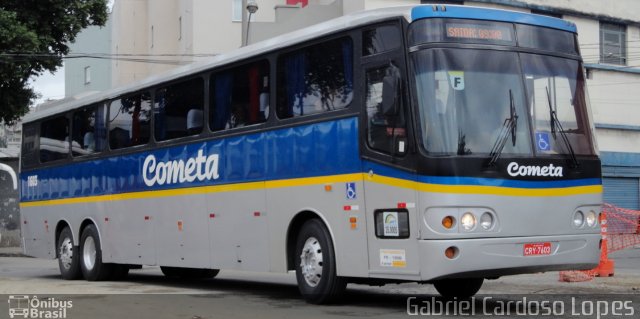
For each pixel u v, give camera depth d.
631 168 35.00
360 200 10.13
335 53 10.72
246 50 12.36
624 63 36.00
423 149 9.34
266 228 11.71
